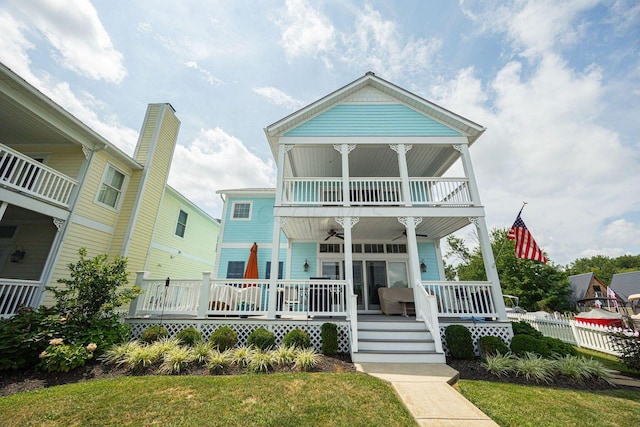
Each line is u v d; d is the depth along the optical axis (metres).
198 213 15.55
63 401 3.70
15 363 4.69
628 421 3.48
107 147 8.64
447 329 6.55
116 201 9.38
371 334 6.65
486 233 7.77
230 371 4.94
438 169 10.80
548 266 22.39
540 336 6.83
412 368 5.38
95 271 6.27
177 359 4.96
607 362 6.72
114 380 4.42
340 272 10.66
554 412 3.70
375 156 10.01
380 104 9.45
